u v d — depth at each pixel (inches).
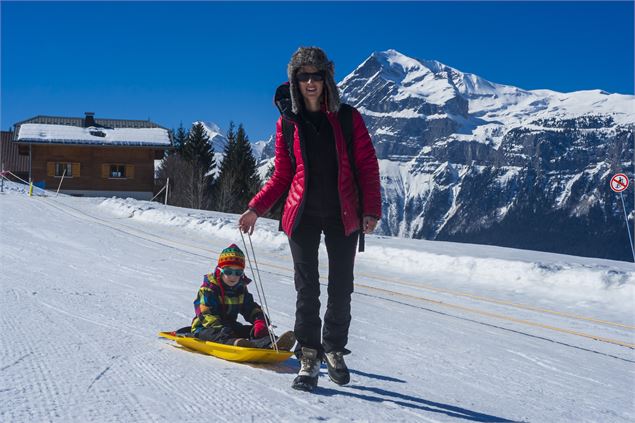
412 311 343.0
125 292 289.0
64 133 2092.8
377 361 195.9
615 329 349.7
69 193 2086.6
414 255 594.9
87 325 196.5
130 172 2134.6
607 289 472.1
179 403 118.6
